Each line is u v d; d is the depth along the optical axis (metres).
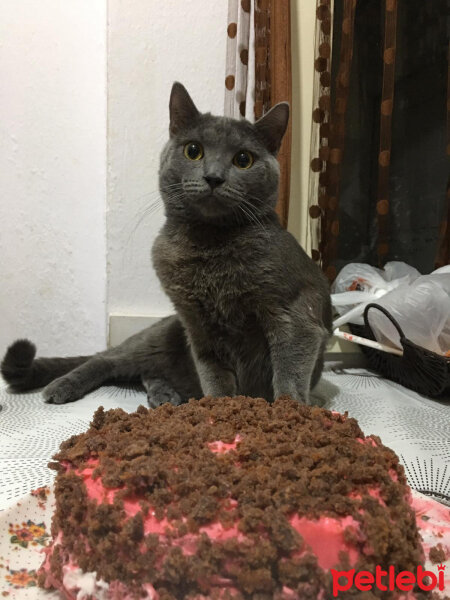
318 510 0.56
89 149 1.93
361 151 2.15
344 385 1.79
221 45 1.96
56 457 0.68
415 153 2.09
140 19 1.86
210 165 1.24
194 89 1.95
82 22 1.89
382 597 0.54
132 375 1.73
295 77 2.01
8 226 1.98
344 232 2.21
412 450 1.17
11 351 1.63
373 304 1.71
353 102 2.11
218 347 1.39
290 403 0.82
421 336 1.69
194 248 1.30
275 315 1.28
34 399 1.58
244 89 1.92
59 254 1.98
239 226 1.30
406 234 2.15
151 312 1.99
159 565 0.55
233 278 1.27
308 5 1.99
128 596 0.56
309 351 1.29
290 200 2.08
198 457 0.63
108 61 1.85
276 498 0.56
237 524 0.54
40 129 1.93
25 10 1.88
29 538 0.69
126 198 1.92
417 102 2.06
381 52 2.05
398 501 0.59
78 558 0.59
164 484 0.59
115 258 1.94
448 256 1.97
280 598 0.53
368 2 2.03
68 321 2.02
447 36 2.00
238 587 0.53
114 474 0.60
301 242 2.11
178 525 0.55
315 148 1.98
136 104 1.89
